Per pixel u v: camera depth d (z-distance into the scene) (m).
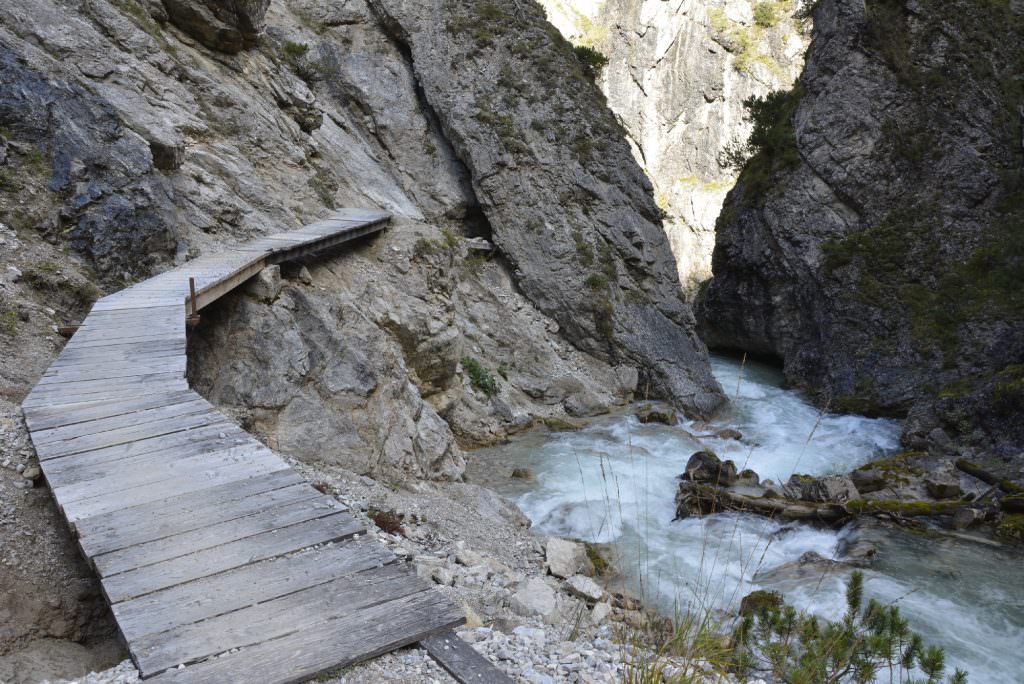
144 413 7.38
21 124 13.16
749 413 26.45
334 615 4.22
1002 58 30.92
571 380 24.95
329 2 30.31
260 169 20.33
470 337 24.84
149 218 14.32
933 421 21.72
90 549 4.81
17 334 10.36
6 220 12.15
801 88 35.44
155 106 17.83
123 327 10.25
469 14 30.30
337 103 29.05
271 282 13.99
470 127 28.72
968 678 9.55
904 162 30.73
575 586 9.88
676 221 62.06
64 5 17.66
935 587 12.27
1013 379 20.64
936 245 29.02
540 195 28.44
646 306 28.36
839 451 21.72
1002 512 15.19
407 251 19.47
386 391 14.21
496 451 19.48
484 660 3.97
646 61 67.88
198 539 4.96
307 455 12.59
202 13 20.62
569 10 72.00
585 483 17.05
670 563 12.73
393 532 9.64
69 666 5.80
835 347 29.19
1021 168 28.61
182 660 3.80
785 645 5.81
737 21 63.94
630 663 4.84
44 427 7.00
